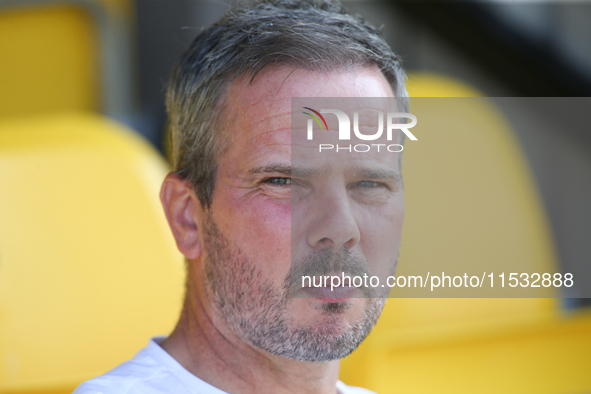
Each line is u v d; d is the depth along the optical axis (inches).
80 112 189.6
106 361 110.9
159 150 171.9
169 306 116.7
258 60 66.6
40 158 118.3
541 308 136.6
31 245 112.1
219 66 67.6
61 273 112.3
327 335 65.4
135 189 122.0
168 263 119.0
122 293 114.7
